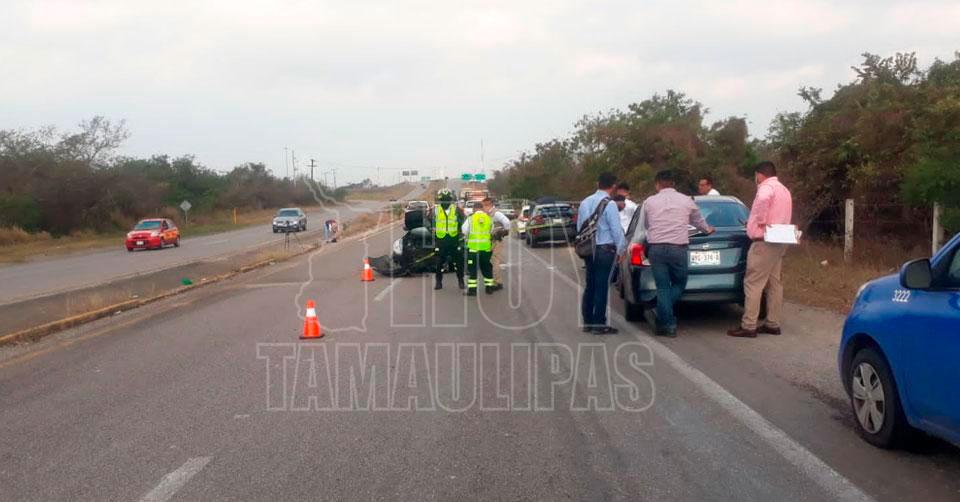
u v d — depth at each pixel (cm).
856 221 1617
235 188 8238
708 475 533
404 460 574
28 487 539
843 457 559
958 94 1566
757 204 953
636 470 546
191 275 2153
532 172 5875
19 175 5181
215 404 739
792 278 1434
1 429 682
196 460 582
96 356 1012
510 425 656
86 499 514
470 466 560
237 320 1273
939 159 1341
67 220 5288
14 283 2412
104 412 727
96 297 1555
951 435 488
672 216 980
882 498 486
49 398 792
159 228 4097
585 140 5094
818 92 2172
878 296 578
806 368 820
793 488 506
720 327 1069
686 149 3344
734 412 674
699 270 1020
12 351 1094
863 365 586
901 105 1636
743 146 3447
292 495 510
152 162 7656
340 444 612
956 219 1291
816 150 1802
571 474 541
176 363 938
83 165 5403
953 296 491
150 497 512
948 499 483
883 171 1553
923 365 505
